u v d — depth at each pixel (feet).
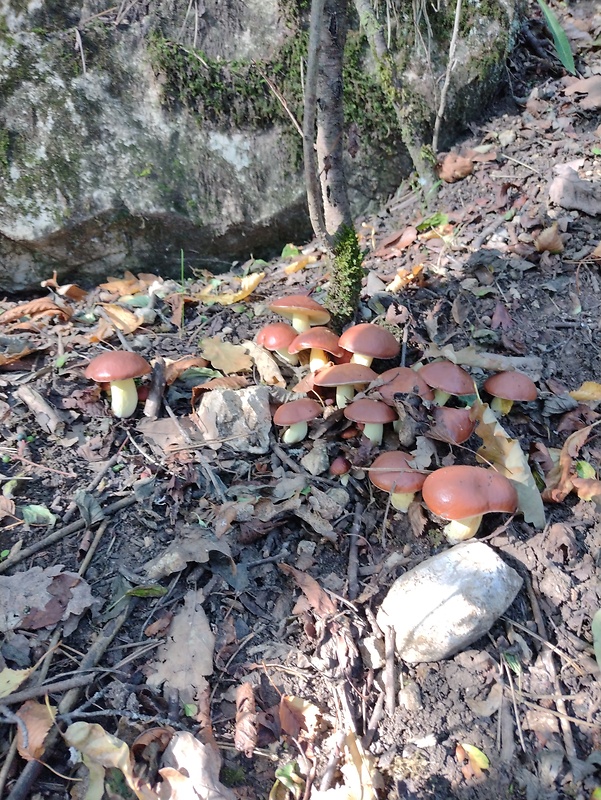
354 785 1.37
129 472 1.96
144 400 2.20
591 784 1.39
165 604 1.66
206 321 2.67
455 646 1.57
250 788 1.40
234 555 1.77
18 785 1.30
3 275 2.88
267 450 2.05
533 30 3.68
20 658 1.50
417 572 1.66
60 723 1.39
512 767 1.43
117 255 2.97
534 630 1.64
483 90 3.33
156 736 1.40
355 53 3.11
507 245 2.67
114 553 1.75
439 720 1.51
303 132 1.77
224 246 3.08
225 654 1.59
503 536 1.80
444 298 2.49
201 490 1.93
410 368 2.15
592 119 3.15
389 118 3.17
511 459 1.88
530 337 2.35
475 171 3.08
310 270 2.94
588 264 2.54
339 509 1.87
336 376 1.98
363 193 3.27
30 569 1.66
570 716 1.50
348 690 1.56
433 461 1.92
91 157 2.79
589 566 1.75
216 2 2.96
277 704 1.53
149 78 2.87
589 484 1.86
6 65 2.71
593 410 2.12
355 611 1.68
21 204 2.73
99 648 1.55
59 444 2.02
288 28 2.98
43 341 2.48
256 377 2.33
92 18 2.82
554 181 2.78
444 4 3.24
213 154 2.97
